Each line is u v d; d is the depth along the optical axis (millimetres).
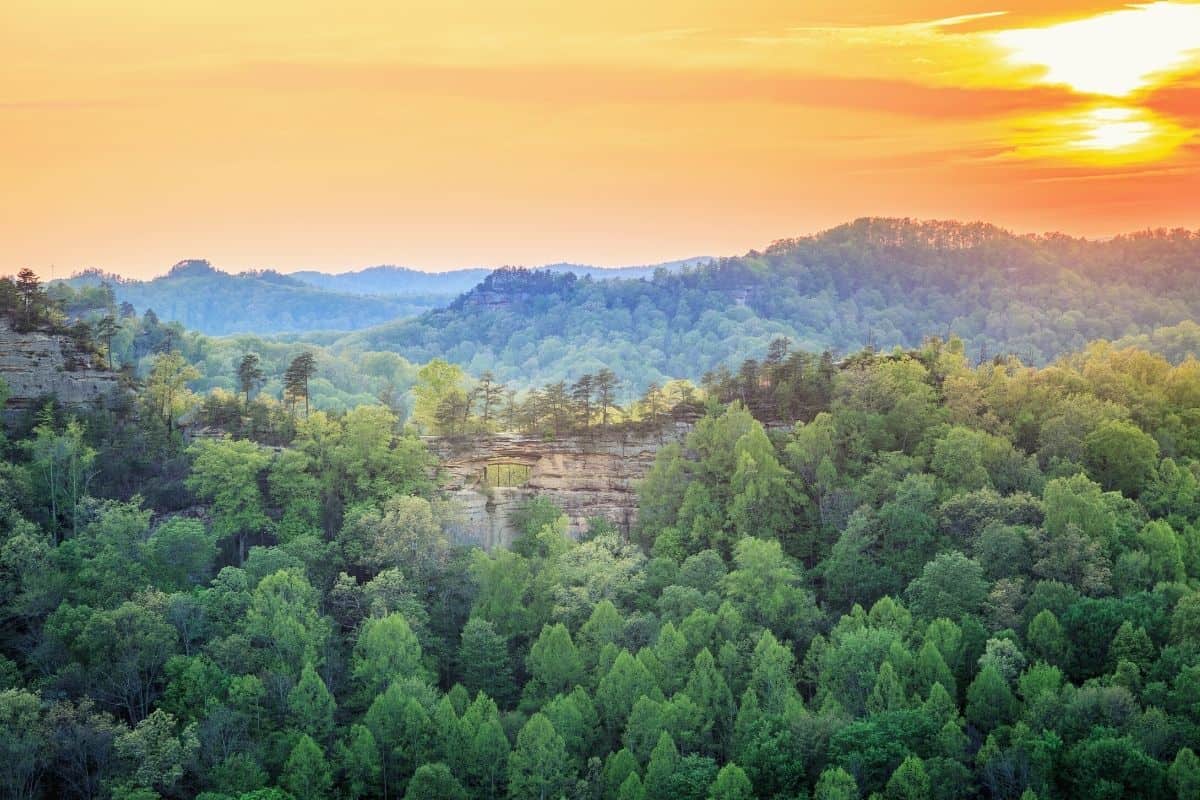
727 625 151000
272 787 127062
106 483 180750
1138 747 120375
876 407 199250
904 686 136750
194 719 132625
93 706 132750
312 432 192125
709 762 128625
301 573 160625
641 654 146500
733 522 179750
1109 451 185750
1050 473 184250
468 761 133875
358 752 131750
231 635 144750
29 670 142000
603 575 164750
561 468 199625
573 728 137125
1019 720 130250
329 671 148500
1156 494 179375
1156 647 140500
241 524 177625
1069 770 120875
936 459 183625
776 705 137125
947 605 151000
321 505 185250
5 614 148375
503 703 152875
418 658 148500
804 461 186375
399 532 169250
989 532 160625
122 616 139875
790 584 163750
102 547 158375
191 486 180875
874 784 122812
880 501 179000
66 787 127375
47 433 175375
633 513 197250
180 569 162250
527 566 170125
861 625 148375
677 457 191125
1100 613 142000
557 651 149000
